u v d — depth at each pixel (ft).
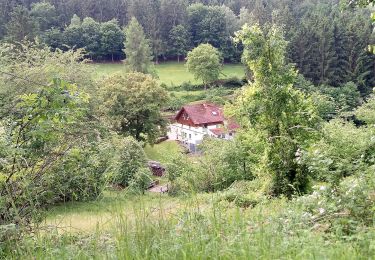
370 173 16.60
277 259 10.05
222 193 16.43
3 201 13.97
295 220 14.01
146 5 322.14
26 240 12.21
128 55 248.32
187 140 172.55
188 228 11.48
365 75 202.28
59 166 17.62
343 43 206.49
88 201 19.90
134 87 134.92
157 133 139.95
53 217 16.44
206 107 176.76
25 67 73.77
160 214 11.75
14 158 16.06
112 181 14.29
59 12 319.47
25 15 216.95
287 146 37.14
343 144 28.78
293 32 220.43
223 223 12.12
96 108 88.58
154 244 10.65
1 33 242.17
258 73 38.81
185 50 305.53
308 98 38.75
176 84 247.91
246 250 10.39
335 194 16.07
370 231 12.47
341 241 11.98
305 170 36.09
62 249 11.54
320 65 205.26
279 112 37.83
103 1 335.06
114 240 11.48
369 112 76.28
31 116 17.39
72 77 83.46
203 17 312.71
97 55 290.56
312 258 10.19
